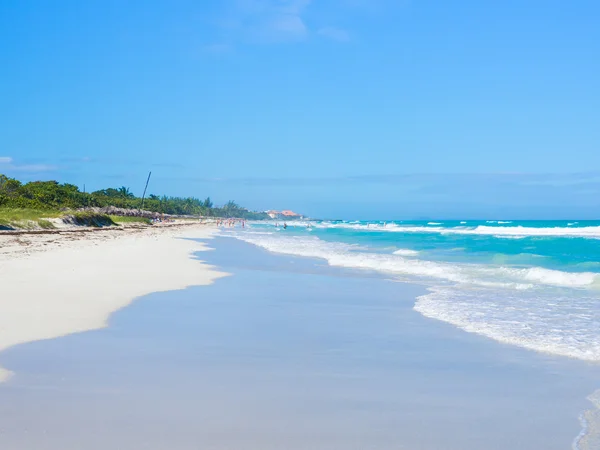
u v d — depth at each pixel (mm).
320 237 59625
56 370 7312
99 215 80375
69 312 11281
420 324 10984
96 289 14688
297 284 17422
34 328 9727
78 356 8078
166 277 18172
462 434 5398
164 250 31625
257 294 15102
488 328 10531
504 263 25016
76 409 5852
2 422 5441
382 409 6086
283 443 5078
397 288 16578
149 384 6809
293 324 10914
